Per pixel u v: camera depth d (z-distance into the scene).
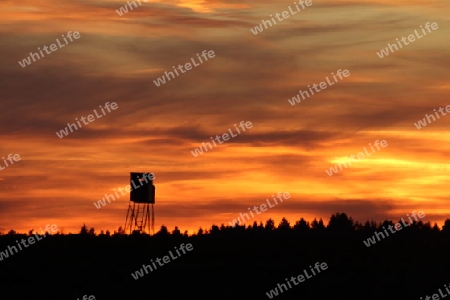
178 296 80.44
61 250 98.50
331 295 81.69
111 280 86.12
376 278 88.31
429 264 94.94
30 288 81.50
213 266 93.56
